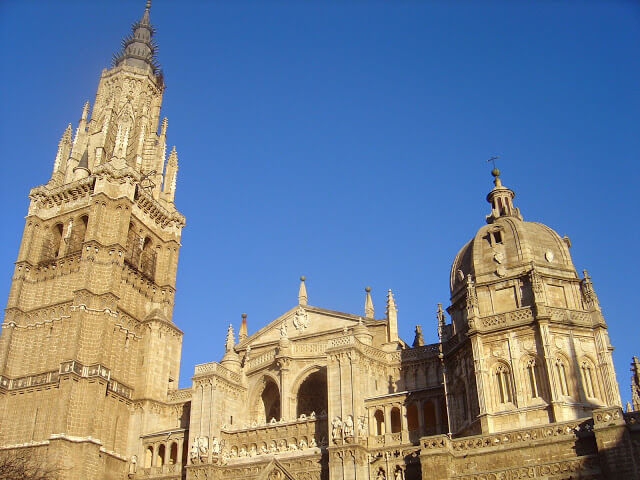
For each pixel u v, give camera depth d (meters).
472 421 52.97
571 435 46.12
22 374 74.94
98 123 95.06
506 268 57.94
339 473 57.25
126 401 74.88
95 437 68.88
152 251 86.75
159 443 72.00
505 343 53.75
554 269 57.53
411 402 60.38
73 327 72.62
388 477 56.25
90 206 81.31
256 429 66.56
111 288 76.12
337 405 60.50
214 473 64.25
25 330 77.94
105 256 77.94
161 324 80.69
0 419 71.62
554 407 49.44
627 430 43.09
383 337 72.31
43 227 85.19
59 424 66.44
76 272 78.31
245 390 72.12
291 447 63.19
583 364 52.59
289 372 69.44
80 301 73.75
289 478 59.06
